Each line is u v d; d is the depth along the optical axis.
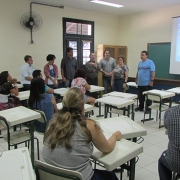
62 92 4.07
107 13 6.83
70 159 1.28
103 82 5.89
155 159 2.80
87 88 4.05
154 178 2.35
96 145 1.36
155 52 6.37
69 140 1.27
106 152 1.40
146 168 2.57
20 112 2.41
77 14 6.22
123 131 1.77
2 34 5.02
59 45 6.02
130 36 7.01
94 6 5.90
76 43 6.36
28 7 5.31
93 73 5.73
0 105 3.40
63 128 1.29
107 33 7.03
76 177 1.18
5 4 4.97
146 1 5.33
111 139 1.50
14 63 5.28
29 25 5.32
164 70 6.23
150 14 6.37
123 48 7.07
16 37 5.23
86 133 1.30
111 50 6.88
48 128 1.38
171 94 3.98
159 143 3.34
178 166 1.57
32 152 2.38
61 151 1.28
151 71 4.95
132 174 1.57
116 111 3.62
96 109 5.48
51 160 1.30
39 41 5.62
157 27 6.25
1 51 5.05
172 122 1.55
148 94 4.09
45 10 5.61
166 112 1.64
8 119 2.19
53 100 2.70
